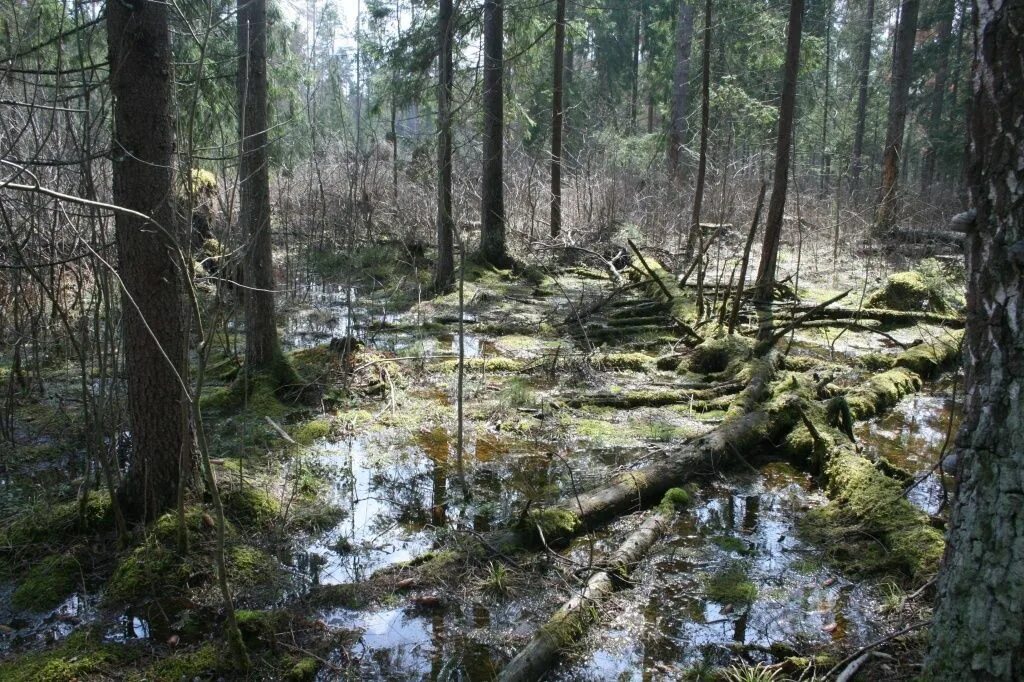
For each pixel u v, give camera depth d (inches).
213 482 133.7
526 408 291.6
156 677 135.5
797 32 452.1
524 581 170.2
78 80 192.5
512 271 598.2
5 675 133.6
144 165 162.2
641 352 378.9
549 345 390.9
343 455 246.1
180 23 251.1
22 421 252.8
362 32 559.2
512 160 753.0
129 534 171.6
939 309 455.5
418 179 574.6
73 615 152.9
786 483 228.8
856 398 297.6
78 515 178.1
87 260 249.3
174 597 158.4
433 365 346.9
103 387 167.6
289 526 193.5
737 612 159.2
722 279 538.9
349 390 301.1
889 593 163.2
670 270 558.9
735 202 717.3
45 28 208.1
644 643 148.6
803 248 682.8
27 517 181.9
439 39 463.2
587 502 200.4
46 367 303.9
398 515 205.6
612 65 1273.4
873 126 1246.9
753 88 973.8
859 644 144.6
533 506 206.8
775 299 482.3
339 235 553.9
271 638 147.3
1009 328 95.6
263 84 263.9
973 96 98.2
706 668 140.2
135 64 158.4
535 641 142.6
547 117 1061.1
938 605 108.5
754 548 186.9
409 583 168.1
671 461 226.2
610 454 251.0
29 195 192.4
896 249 619.2
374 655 145.5
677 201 700.0
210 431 253.8
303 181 621.0
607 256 631.2
